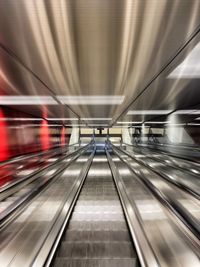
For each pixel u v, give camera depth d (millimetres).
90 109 7621
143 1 1663
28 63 2885
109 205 4383
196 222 2732
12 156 6980
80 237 2904
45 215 3242
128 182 5434
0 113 6270
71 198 4074
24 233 2582
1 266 1949
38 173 5578
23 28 2018
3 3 1662
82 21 1923
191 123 8000
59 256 2416
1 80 3590
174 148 9945
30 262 1964
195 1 1656
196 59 2793
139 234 2529
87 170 7777
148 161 8031
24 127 8219
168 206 3402
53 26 1997
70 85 4023
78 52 2568
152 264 1948
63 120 12883
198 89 4484
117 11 1794
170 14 1835
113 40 2285
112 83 3916
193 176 5098
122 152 12461
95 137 27812
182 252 2127
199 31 2115
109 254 2455
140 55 2670
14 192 4188
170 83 3959
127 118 11883
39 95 4902
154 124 14227
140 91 4617
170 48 2479
